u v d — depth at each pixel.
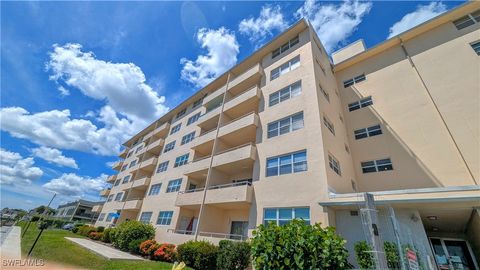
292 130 13.06
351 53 19.88
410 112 13.80
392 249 7.19
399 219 8.25
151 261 12.69
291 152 12.25
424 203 7.43
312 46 15.58
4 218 52.56
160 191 23.34
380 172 13.52
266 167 13.13
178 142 25.83
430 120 12.77
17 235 21.56
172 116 31.92
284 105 14.48
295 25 16.92
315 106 12.55
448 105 12.39
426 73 14.06
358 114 16.38
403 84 14.89
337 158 12.66
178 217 17.84
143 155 31.47
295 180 11.21
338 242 4.73
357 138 15.55
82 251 13.78
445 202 7.02
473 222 8.06
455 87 12.51
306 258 4.62
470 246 9.88
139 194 29.28
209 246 11.57
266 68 18.33
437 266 7.20
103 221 31.95
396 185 12.56
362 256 7.37
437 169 11.56
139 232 17.69
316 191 10.09
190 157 21.53
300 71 15.04
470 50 12.82
